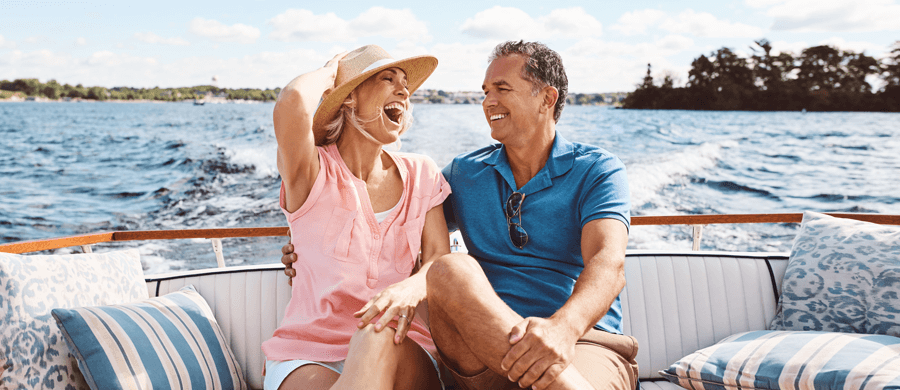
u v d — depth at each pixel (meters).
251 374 1.93
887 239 1.80
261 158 18.50
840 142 26.81
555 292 1.62
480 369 1.26
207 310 1.91
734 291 1.99
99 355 1.51
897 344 1.50
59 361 1.54
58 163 21.83
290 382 1.35
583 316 1.25
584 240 1.53
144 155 21.97
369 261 1.52
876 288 1.71
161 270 7.39
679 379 1.72
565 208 1.65
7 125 33.00
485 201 1.73
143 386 1.53
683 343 1.96
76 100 62.09
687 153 20.41
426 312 1.60
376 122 1.57
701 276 2.02
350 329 1.49
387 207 1.63
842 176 19.00
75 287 1.66
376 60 1.58
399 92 1.60
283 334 1.51
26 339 1.49
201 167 18.02
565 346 1.17
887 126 33.34
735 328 1.96
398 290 1.30
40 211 14.34
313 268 1.52
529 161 1.73
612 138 25.56
